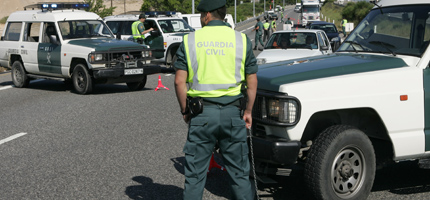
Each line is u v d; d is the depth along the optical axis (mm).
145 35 19422
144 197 5734
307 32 14789
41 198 5719
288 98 4836
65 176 6523
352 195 5148
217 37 4250
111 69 13398
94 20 15023
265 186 5965
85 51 13430
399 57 5648
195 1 49219
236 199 4398
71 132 9109
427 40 5668
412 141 5352
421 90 5336
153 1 48281
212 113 4191
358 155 5156
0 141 8516
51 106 12031
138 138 8555
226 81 4203
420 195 5699
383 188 5953
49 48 14484
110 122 9945
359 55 5945
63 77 14445
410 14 5969
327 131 5008
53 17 14508
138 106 11805
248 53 4254
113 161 7188
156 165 6977
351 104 5055
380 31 6184
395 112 5230
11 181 6352
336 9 87125
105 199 5676
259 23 28938
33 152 7754
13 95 14156
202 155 4285
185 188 4305
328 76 5137
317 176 4926
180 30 19641
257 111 5113
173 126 9500
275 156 4867
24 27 15492
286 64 5738
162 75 18547
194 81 4246
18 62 15633
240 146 4293
